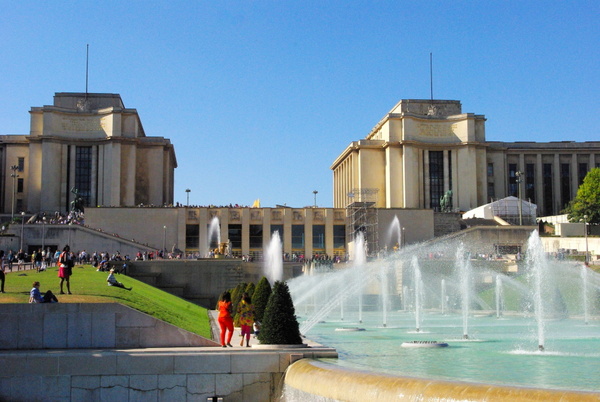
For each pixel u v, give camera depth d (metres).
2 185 170.75
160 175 168.88
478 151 171.75
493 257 112.00
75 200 154.50
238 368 30.88
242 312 34.53
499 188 179.88
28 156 171.50
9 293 41.84
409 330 57.72
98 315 32.81
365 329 59.47
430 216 140.88
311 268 111.75
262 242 134.62
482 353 39.03
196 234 133.50
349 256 128.75
